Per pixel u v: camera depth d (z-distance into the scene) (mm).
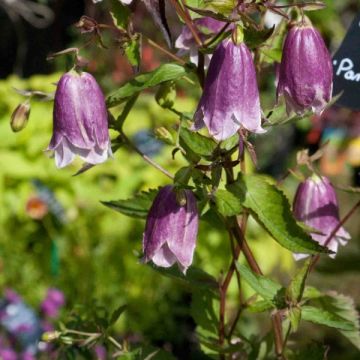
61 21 2730
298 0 732
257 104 646
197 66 709
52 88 1972
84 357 829
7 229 1629
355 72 765
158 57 2238
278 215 690
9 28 3078
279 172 2367
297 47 662
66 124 672
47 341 802
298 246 686
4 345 1288
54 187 1631
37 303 1555
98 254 1602
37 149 1673
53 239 1578
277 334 750
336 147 1693
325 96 664
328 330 1338
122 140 750
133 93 707
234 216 737
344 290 1458
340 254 909
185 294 1629
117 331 1516
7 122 1751
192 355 1604
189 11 696
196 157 683
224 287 762
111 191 1644
